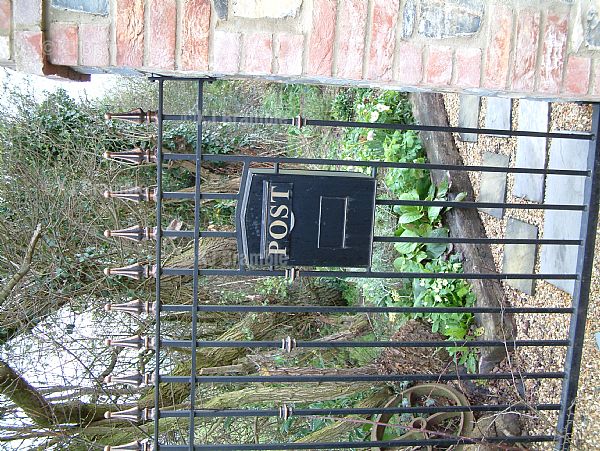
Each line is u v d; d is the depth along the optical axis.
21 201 5.67
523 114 3.38
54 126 6.13
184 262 5.62
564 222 2.94
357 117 5.84
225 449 2.41
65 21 1.76
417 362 3.91
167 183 6.99
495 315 3.47
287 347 2.43
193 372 2.34
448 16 1.91
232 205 6.57
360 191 2.26
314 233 2.26
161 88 2.08
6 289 4.69
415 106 4.80
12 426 4.47
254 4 1.80
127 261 5.81
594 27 1.96
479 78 1.96
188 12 1.79
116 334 5.42
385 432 3.96
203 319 5.91
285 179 2.22
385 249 4.86
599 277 2.61
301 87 7.48
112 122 6.31
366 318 5.27
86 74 2.02
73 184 5.76
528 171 2.44
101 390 4.77
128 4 1.76
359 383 4.18
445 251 4.09
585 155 2.73
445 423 3.58
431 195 4.29
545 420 2.70
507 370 3.38
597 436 2.52
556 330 3.03
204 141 7.19
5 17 1.72
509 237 3.55
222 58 1.82
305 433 4.94
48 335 4.91
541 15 1.96
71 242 5.67
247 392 4.32
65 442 4.46
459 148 4.39
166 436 4.91
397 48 1.90
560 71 2.00
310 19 1.84
